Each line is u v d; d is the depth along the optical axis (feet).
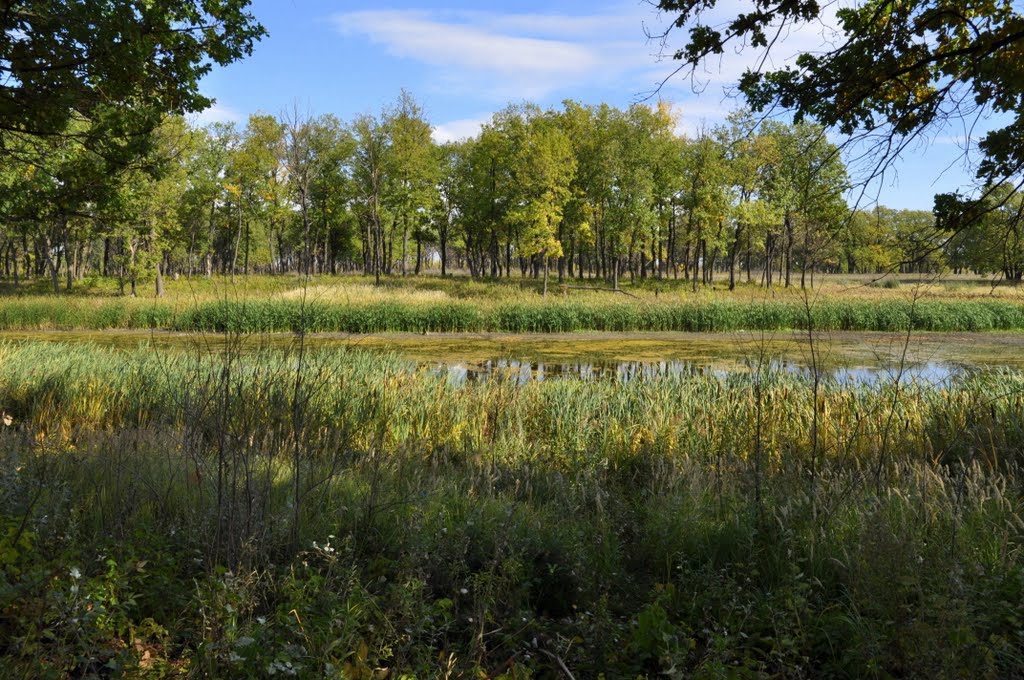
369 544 13.94
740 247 170.30
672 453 25.67
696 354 67.10
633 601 12.56
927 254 17.57
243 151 156.56
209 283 127.75
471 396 34.32
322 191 183.83
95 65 23.04
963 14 16.84
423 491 16.44
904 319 90.63
